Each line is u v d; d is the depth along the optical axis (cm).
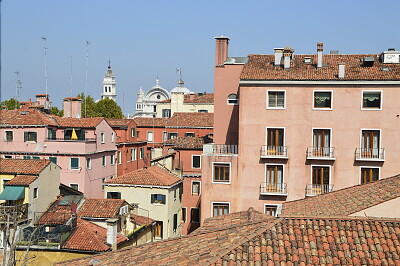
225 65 4553
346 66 4150
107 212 3475
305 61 4294
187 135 7581
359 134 3900
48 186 3778
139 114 12112
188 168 5306
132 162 6806
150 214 4481
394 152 3859
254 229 1803
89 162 5484
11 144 5503
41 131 5453
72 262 2033
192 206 5206
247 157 4038
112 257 1964
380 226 1792
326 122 3938
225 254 1630
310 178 3959
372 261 1628
